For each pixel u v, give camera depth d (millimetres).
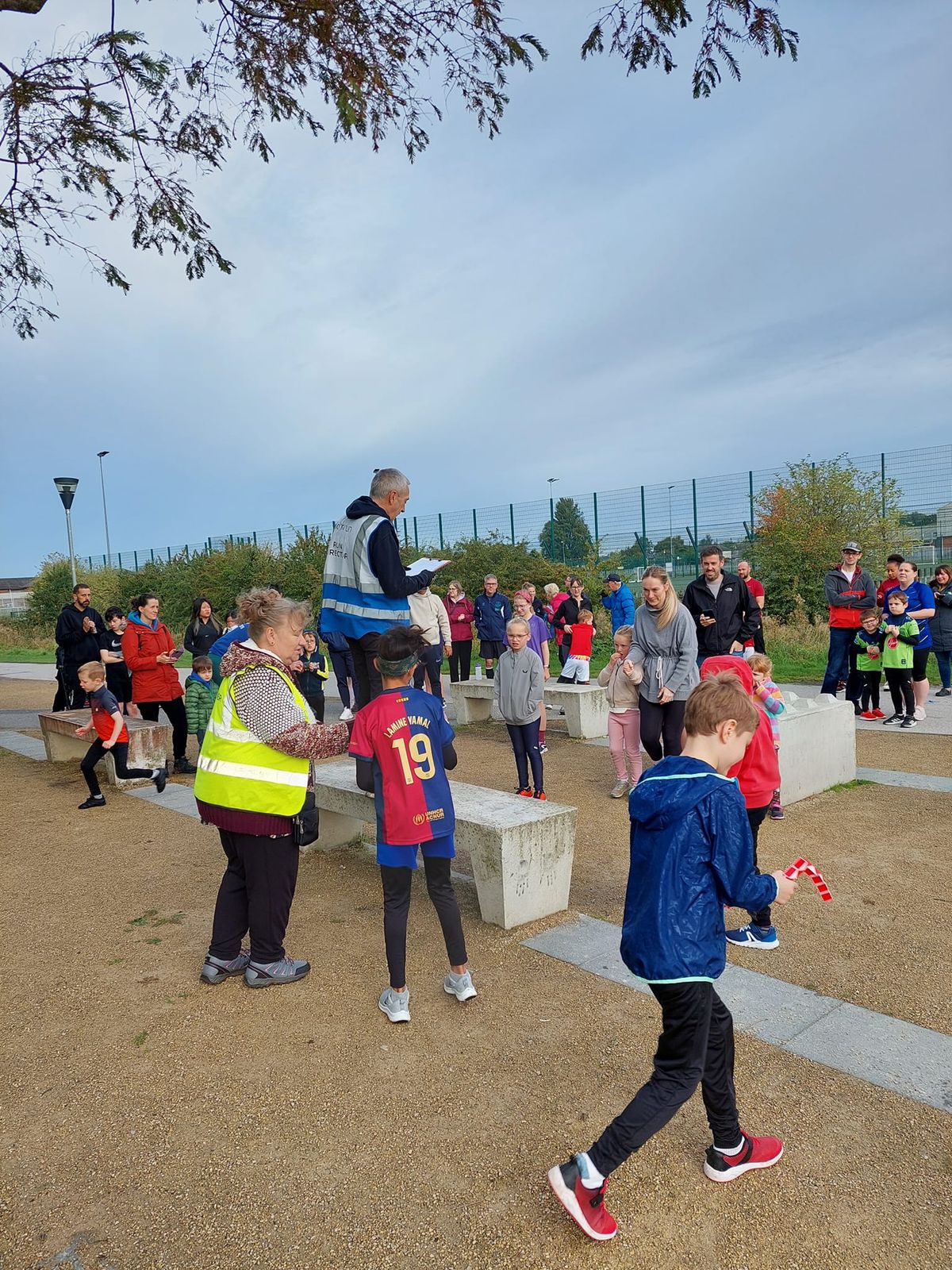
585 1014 3393
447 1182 2447
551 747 9180
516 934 4207
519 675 6305
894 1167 2439
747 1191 2365
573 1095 2850
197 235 8258
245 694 3508
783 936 4066
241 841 3629
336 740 3520
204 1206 2396
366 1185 2451
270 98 7160
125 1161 2607
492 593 12781
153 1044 3311
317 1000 3607
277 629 3531
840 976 3645
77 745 9477
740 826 2205
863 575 9781
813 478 18781
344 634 4008
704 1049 2197
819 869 4930
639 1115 2143
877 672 9570
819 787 6551
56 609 36938
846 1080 2865
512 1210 2324
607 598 12000
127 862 5645
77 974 3969
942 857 5055
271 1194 2434
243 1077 3045
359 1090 2932
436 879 3477
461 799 4820
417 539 25188
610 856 5383
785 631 16875
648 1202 2336
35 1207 2420
